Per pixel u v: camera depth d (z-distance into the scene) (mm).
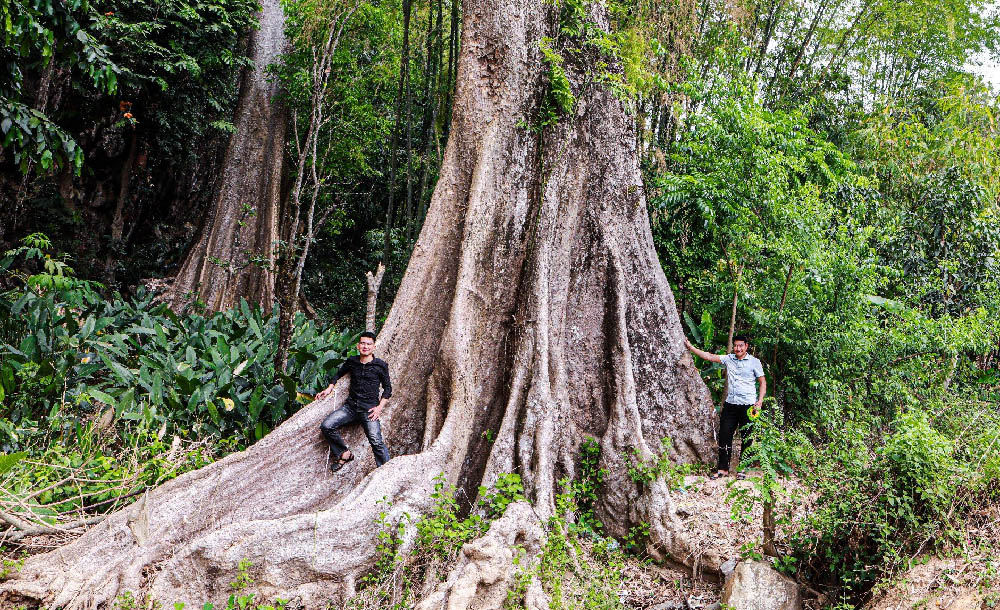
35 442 6621
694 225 9164
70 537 5316
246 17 13953
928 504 4605
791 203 7762
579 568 5613
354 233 18484
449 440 6125
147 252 16156
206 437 7457
